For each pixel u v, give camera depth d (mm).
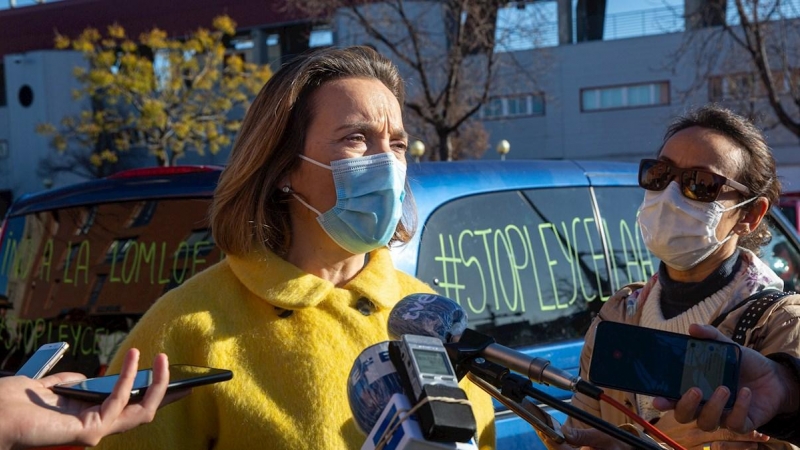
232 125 27938
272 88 2053
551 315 3486
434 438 1240
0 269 3754
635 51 29469
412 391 1300
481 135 26688
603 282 3766
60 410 1417
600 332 1662
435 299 1656
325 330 1935
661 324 2361
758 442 2049
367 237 2010
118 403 1394
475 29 18312
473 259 3238
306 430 1822
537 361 1510
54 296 3490
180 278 3148
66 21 36438
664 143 2496
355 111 2012
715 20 20641
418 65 18109
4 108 37281
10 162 37062
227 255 2014
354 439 1851
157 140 27031
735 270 2338
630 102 29672
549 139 30609
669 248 2371
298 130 2023
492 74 21172
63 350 1667
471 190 3352
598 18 30328
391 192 2008
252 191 1993
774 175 2473
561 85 30375
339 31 23141
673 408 1635
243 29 33531
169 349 1844
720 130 2414
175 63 26594
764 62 16000
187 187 3248
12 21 37406
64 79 36438
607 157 29984
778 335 2062
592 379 1636
